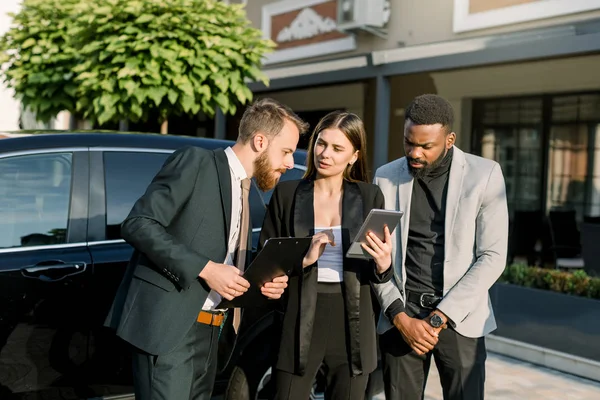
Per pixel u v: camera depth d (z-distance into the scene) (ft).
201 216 7.93
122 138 11.58
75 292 10.46
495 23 21.43
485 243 8.80
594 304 15.81
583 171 25.46
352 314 8.45
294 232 8.52
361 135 8.58
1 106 37.17
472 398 8.91
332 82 26.76
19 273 10.21
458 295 8.57
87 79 18.53
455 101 29.43
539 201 27.04
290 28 29.91
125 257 10.83
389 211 7.94
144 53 17.90
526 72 26.91
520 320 17.57
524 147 27.37
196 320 8.25
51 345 10.32
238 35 19.31
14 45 21.39
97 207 10.98
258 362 10.91
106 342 10.61
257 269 7.74
